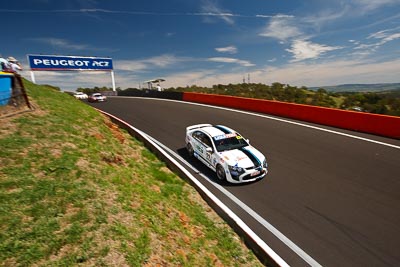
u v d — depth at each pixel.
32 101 8.82
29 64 32.59
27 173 4.79
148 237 4.20
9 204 3.95
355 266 4.71
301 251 5.14
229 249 5.20
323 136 12.00
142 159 8.53
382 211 6.20
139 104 25.33
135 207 4.90
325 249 5.14
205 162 9.15
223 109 20.34
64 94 13.55
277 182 7.99
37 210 3.98
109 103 26.98
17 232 3.51
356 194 7.02
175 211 5.71
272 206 6.73
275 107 17.11
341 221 5.94
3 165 4.86
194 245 4.78
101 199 4.66
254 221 6.16
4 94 7.16
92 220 4.06
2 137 5.83
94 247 3.58
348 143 10.86
